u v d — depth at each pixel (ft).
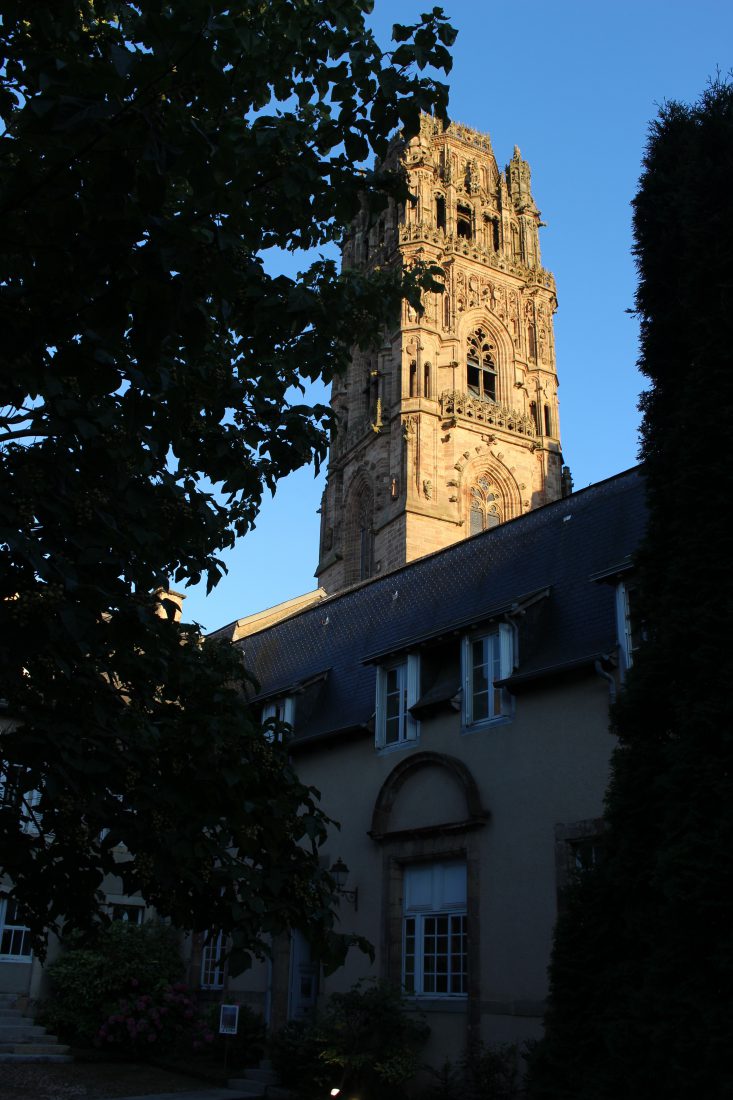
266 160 25.64
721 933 31.63
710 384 39.22
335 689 79.41
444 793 62.34
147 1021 72.02
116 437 26.50
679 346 42.98
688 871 32.14
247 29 19.92
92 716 26.91
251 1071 64.64
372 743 70.28
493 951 55.57
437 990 59.41
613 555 61.11
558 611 61.87
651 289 44.55
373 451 195.52
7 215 21.86
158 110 20.06
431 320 197.47
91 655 25.77
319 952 28.14
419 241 207.82
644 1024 32.58
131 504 24.90
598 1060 35.70
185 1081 65.10
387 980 58.34
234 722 29.48
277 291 26.99
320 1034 56.49
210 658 33.78
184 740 28.02
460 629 64.34
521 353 209.67
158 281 19.67
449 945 59.62
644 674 38.17
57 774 25.02
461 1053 55.52
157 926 81.66
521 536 72.49
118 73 18.02
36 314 21.62
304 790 30.71
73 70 18.17
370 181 26.94
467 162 230.07
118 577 25.73
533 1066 37.65
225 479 32.55
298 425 33.14
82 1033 74.33
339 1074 56.29
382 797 66.28
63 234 19.92
